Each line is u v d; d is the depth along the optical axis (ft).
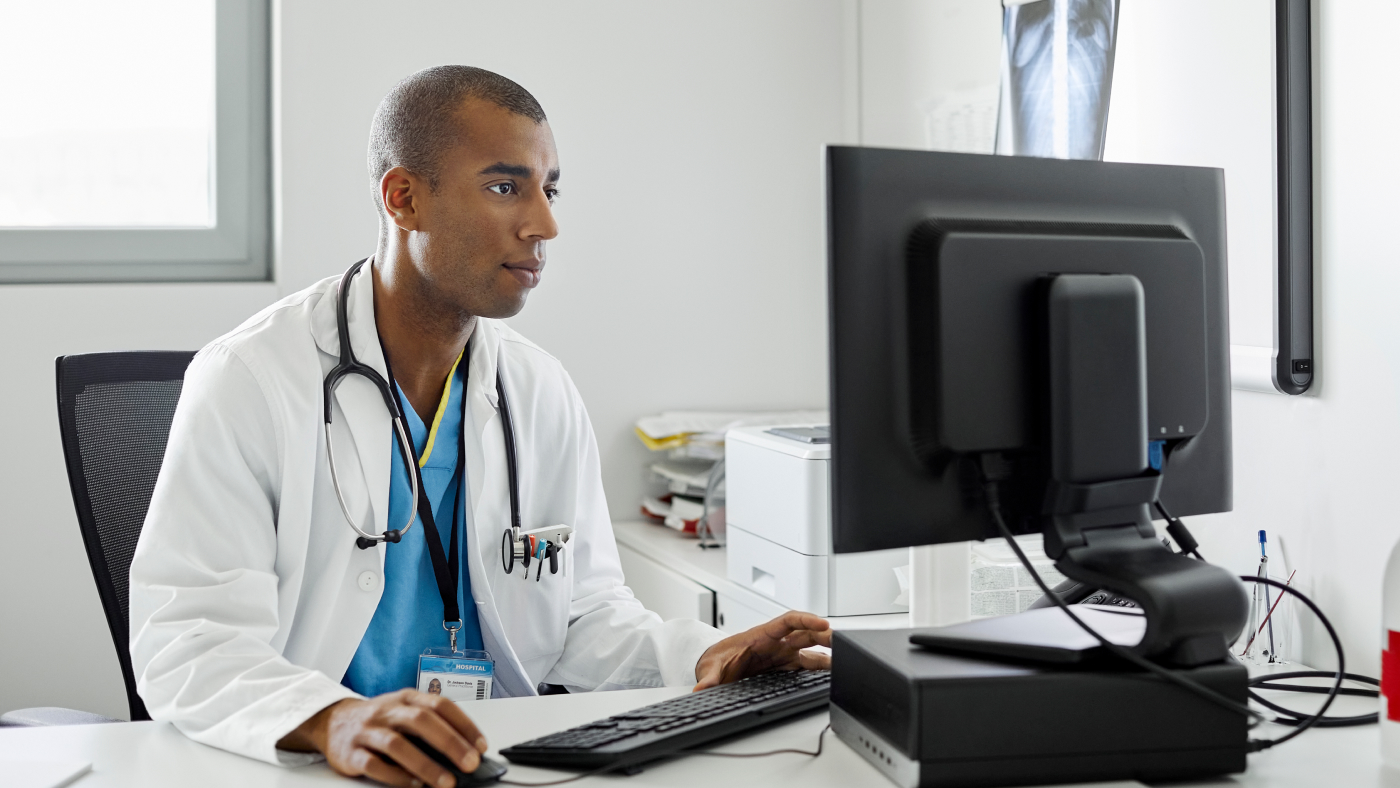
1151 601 2.99
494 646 4.62
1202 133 5.14
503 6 8.05
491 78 4.43
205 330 7.66
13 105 7.79
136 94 8.01
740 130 8.62
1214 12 5.05
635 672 4.55
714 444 7.71
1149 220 3.42
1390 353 4.25
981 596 5.07
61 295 7.37
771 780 3.04
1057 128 6.18
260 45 8.02
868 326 3.03
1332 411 4.52
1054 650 3.03
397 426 4.42
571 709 3.69
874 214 3.02
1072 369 3.07
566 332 8.32
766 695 3.60
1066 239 3.19
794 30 8.70
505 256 4.36
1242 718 3.04
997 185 3.19
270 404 4.22
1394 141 4.22
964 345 3.06
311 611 4.29
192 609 3.75
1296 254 4.57
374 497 4.36
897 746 3.00
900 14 7.97
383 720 3.07
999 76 6.79
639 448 8.52
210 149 8.11
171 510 3.98
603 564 5.15
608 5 8.28
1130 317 3.14
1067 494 3.11
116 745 3.39
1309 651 4.59
